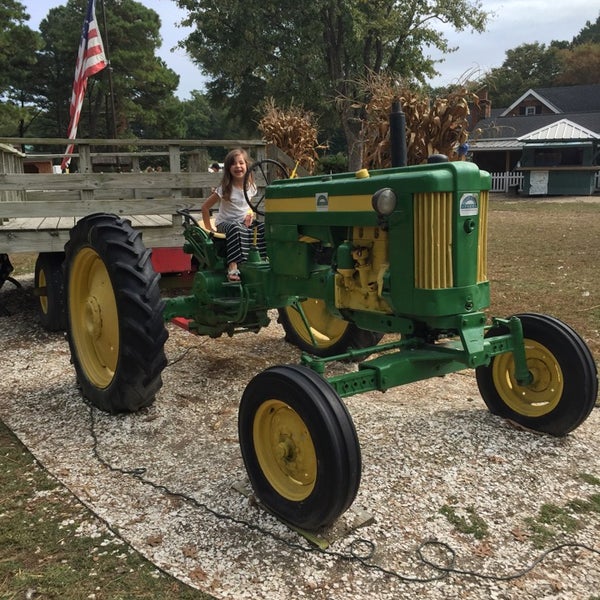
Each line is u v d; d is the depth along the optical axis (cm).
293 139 1113
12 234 572
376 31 2459
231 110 3064
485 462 327
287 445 280
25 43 3266
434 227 281
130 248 378
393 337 557
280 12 2531
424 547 262
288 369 275
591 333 559
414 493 300
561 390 344
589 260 967
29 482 319
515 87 6184
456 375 466
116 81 3484
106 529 278
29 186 588
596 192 2709
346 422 257
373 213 303
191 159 755
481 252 302
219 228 441
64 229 585
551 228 1447
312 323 516
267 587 239
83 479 321
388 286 303
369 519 279
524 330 355
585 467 323
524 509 287
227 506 294
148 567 252
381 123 858
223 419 391
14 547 266
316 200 338
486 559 254
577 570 247
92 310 407
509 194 2772
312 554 259
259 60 2566
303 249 362
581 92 4125
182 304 442
